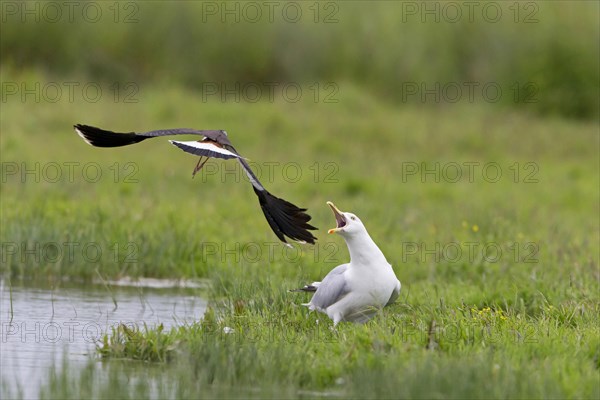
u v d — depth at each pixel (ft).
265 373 26.73
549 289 37.42
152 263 44.93
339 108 89.76
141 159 68.90
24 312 36.47
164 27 99.55
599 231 55.16
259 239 48.26
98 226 47.29
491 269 42.86
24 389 26.53
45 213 49.78
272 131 81.51
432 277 41.78
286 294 34.83
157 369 28.81
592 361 27.17
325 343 29.12
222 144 23.18
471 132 87.10
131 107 82.94
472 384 24.61
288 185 65.10
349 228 30.94
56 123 75.51
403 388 24.66
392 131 84.94
